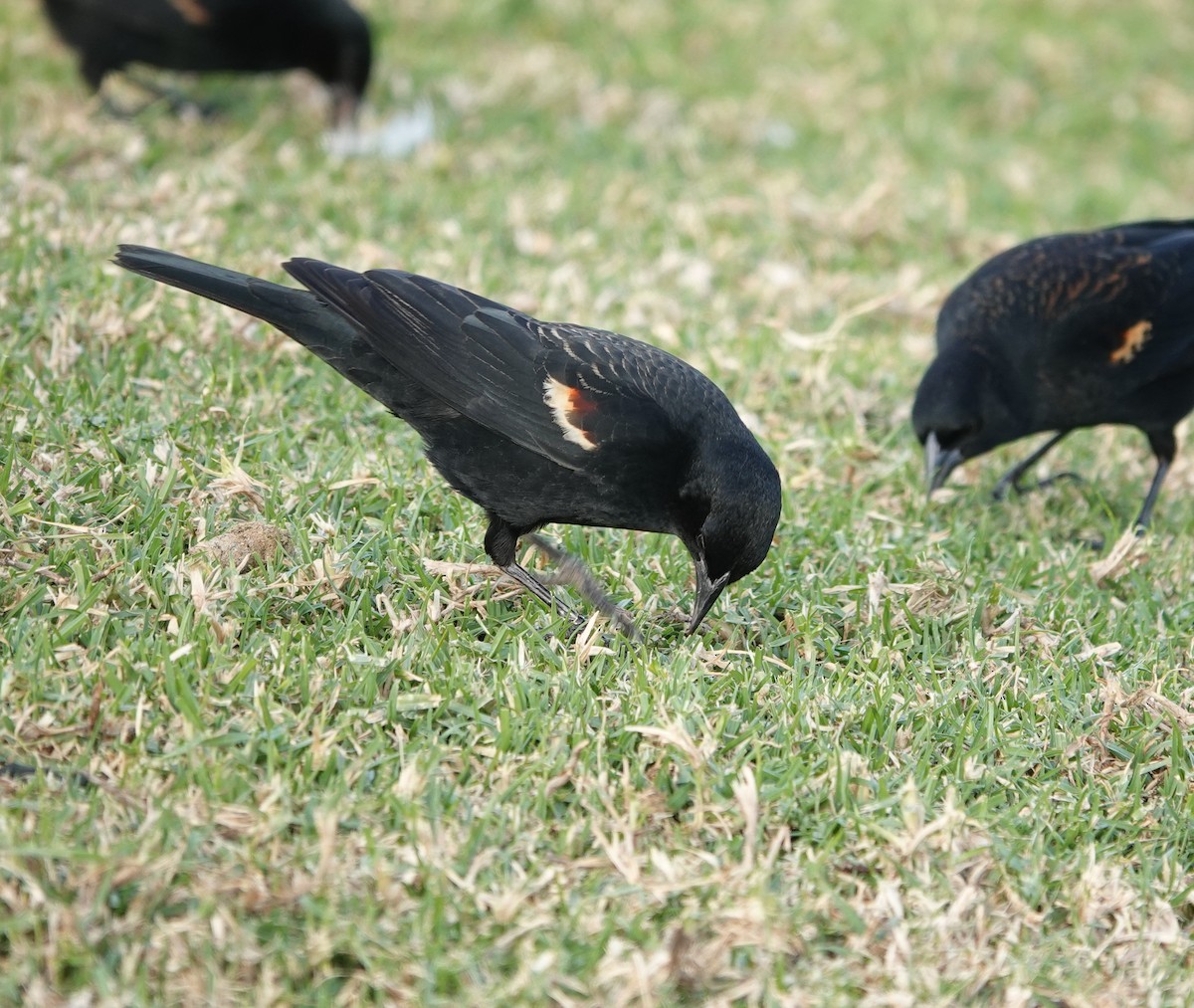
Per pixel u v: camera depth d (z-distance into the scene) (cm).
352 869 695
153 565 882
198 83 1866
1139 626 1013
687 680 848
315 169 1623
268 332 1212
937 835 763
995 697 893
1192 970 726
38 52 1827
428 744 776
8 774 716
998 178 1966
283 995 631
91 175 1484
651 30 2198
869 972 691
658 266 1516
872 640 937
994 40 2322
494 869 707
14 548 867
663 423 870
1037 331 1214
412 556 955
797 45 2236
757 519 868
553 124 1872
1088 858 773
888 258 1666
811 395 1305
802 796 781
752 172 1820
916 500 1184
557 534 1049
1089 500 1269
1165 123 2244
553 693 828
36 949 624
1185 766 854
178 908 660
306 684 793
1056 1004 692
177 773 727
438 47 2059
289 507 967
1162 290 1230
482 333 895
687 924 690
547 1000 647
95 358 1136
